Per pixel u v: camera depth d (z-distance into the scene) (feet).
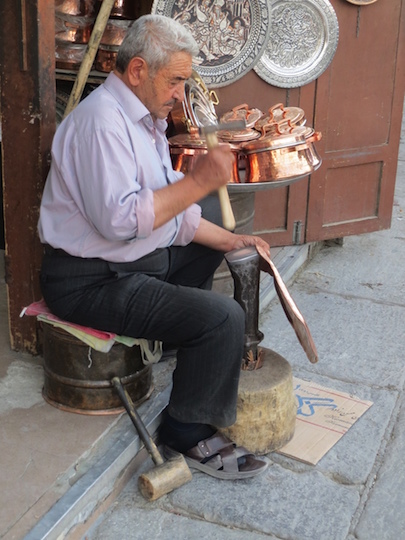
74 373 7.91
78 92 8.68
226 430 7.91
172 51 6.89
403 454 8.22
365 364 10.08
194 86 9.79
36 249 8.61
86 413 8.02
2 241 12.31
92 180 6.81
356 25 12.37
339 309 11.71
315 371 9.82
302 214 13.07
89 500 6.98
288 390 8.02
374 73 12.86
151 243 7.45
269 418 7.87
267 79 11.83
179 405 7.50
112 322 7.43
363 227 13.84
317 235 13.34
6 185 8.51
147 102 7.19
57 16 9.71
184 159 9.09
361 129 13.11
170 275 8.40
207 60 10.44
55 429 7.77
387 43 12.79
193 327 7.20
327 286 12.57
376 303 12.00
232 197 9.73
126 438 7.74
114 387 7.90
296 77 11.98
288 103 12.24
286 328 10.96
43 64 7.91
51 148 7.69
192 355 7.29
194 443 7.70
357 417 8.80
